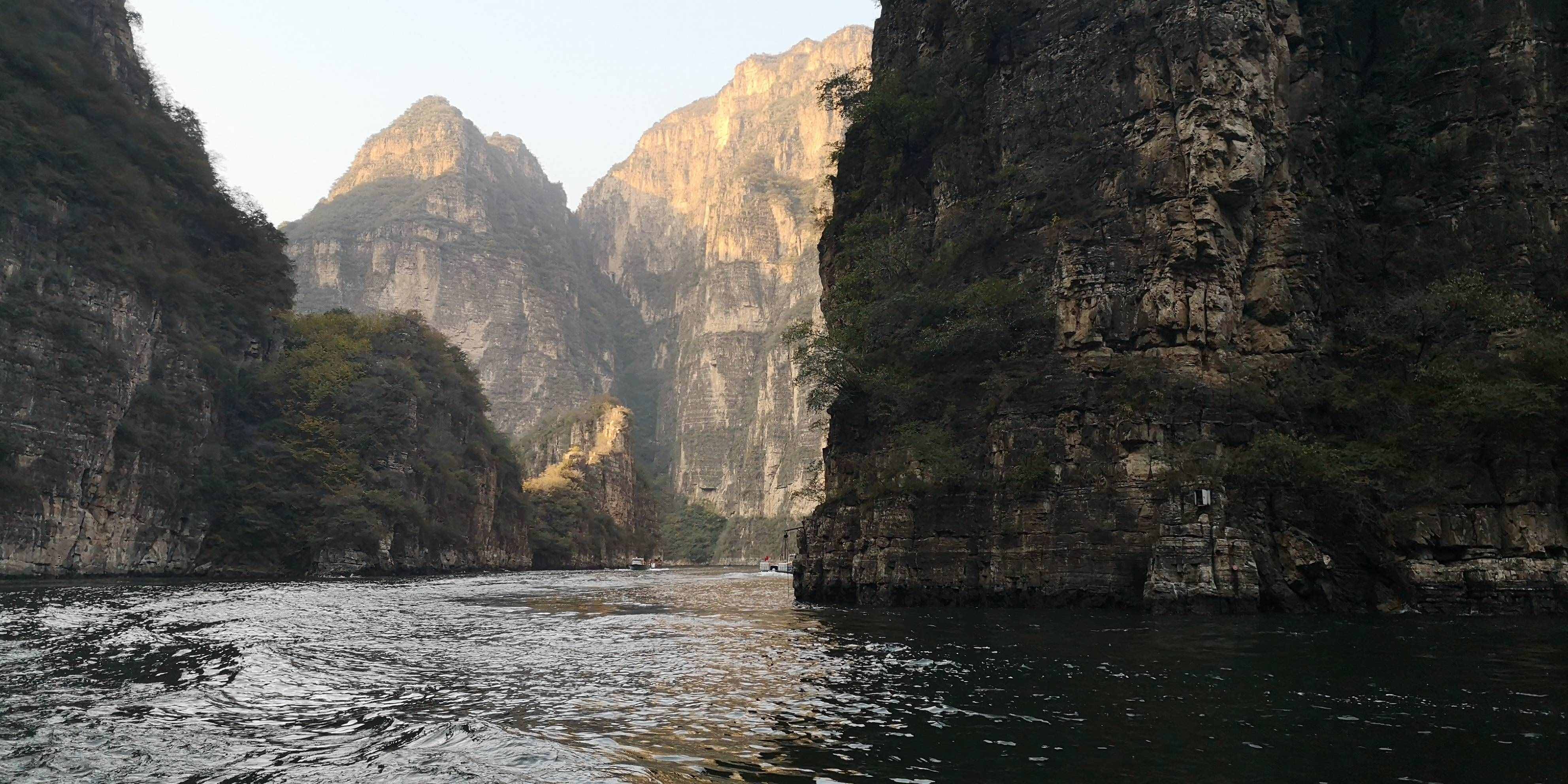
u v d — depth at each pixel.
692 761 12.07
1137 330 38.28
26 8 93.69
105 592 52.88
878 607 39.78
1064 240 40.78
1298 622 29.25
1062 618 31.83
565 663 21.98
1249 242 38.78
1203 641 24.05
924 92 53.47
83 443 80.00
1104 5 43.41
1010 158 46.16
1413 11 41.22
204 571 93.75
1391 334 36.94
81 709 15.76
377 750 12.66
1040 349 40.53
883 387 45.25
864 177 58.22
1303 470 33.84
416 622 35.09
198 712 15.55
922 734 13.53
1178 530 33.31
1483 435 32.22
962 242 46.41
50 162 83.00
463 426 153.62
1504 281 36.31
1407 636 24.61
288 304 122.38
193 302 97.88
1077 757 12.02
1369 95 41.12
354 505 109.12
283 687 18.34
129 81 112.50
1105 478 35.81
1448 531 31.81
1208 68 38.81
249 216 120.56
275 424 108.62
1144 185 39.53
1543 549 30.67
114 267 85.62
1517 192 37.03
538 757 12.23
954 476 39.34
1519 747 11.98
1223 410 35.62
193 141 119.44
